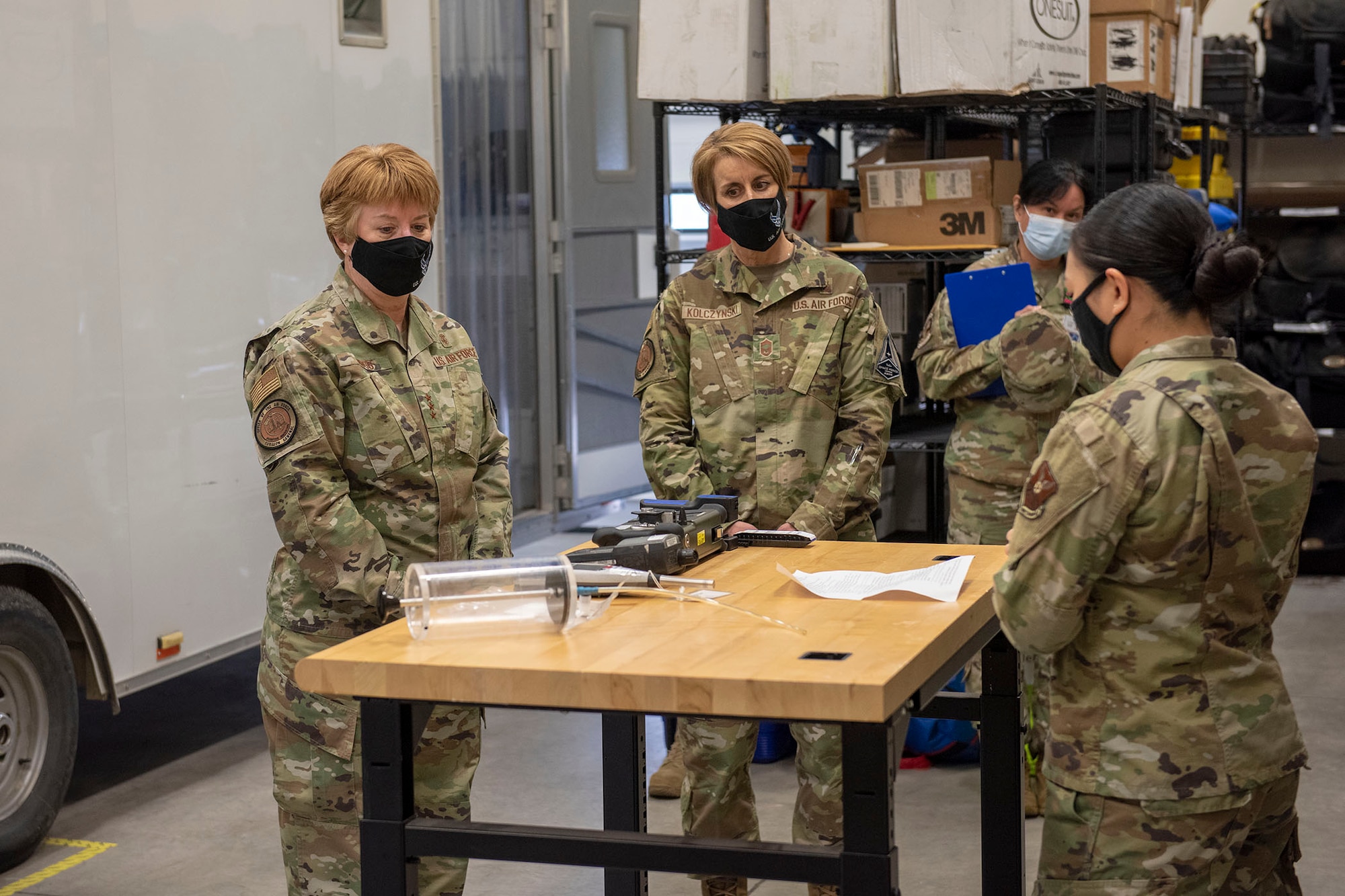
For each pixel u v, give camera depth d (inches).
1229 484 61.3
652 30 154.7
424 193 87.5
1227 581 62.7
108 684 134.5
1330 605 224.1
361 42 169.0
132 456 135.9
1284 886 70.9
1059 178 136.6
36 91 124.2
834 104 161.2
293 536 84.7
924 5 148.5
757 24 155.3
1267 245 256.7
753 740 101.4
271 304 154.6
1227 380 62.9
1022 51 149.0
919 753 151.8
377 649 65.6
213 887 123.9
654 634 67.2
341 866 87.7
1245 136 252.7
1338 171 262.1
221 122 146.4
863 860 60.1
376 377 88.0
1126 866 63.4
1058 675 67.2
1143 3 163.6
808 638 65.3
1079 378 138.1
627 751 95.3
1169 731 62.7
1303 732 162.2
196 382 143.8
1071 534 62.1
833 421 107.3
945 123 178.2
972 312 139.2
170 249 140.0
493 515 95.7
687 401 111.6
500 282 260.4
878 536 182.7
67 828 138.5
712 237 158.9
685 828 102.9
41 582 130.5
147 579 138.3
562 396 275.4
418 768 90.3
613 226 287.1
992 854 89.1
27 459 123.9
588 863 64.0
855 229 173.2
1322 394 247.9
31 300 124.1
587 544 86.0
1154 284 64.2
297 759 87.4
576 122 274.2
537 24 265.7
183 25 141.0
